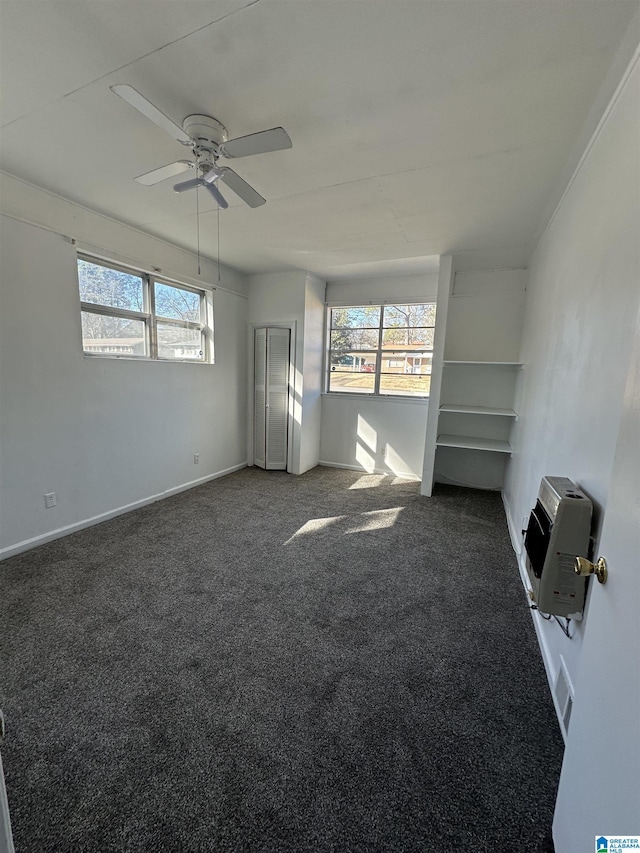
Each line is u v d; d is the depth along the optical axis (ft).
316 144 6.28
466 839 3.46
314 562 8.49
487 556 8.96
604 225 4.96
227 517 10.93
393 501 12.76
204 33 4.21
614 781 2.35
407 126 5.79
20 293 7.98
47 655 5.52
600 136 5.33
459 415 14.60
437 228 9.82
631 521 2.62
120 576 7.66
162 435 12.04
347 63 4.59
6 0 3.87
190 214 9.31
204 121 5.61
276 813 3.63
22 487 8.37
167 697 4.87
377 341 16.17
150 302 11.30
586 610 4.34
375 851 3.37
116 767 4.00
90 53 4.53
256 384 15.81
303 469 16.10
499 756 4.22
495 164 6.75
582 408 5.18
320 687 5.09
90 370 9.59
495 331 13.71
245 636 6.05
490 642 6.04
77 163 7.11
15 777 3.87
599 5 3.76
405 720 4.63
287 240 11.00
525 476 9.16
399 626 6.38
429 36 4.20
